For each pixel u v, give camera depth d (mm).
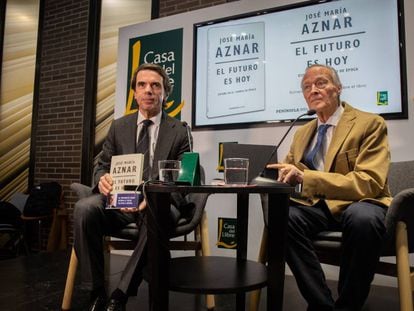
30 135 4273
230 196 2555
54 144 4109
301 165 1637
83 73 4004
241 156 1315
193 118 2734
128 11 3828
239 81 2598
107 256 2930
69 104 4059
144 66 1943
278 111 2441
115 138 1874
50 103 4195
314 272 1259
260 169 1302
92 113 3918
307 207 1410
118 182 1443
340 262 1231
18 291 2002
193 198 1764
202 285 1071
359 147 1468
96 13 3992
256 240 2416
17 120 4379
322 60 2318
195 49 2783
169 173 1166
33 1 4477
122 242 1638
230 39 2660
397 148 2061
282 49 2463
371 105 2145
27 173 4238
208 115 2689
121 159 1483
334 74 1632
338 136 1532
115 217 1580
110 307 1326
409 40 2080
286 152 2367
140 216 1523
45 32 4340
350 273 1179
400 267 1135
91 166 3861
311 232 1338
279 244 1123
